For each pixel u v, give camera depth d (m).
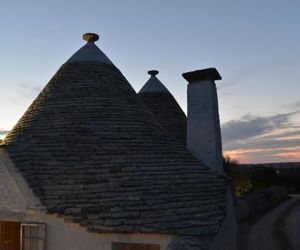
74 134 9.24
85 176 8.44
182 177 9.02
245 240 16.77
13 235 9.72
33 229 8.27
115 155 8.84
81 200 8.01
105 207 7.82
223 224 9.29
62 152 8.90
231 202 11.37
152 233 7.28
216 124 11.75
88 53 11.24
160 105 14.29
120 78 11.18
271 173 38.91
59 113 9.80
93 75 10.66
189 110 11.93
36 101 10.76
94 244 7.65
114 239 7.55
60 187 8.28
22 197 8.38
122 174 8.49
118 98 10.30
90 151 8.90
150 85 15.03
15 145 9.33
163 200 8.12
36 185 8.32
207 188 9.26
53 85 10.77
